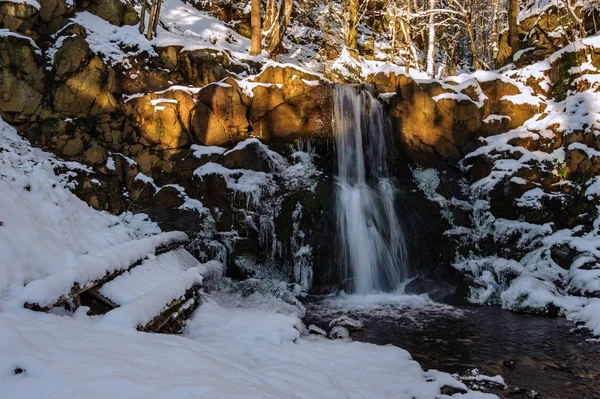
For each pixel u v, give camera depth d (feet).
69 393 9.43
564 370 19.58
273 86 37.42
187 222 32.48
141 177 33.73
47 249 19.76
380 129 39.32
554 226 34.22
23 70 31.48
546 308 27.50
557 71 40.63
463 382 18.20
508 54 58.70
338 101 38.22
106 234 27.55
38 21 33.58
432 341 22.95
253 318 21.80
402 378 17.48
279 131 37.40
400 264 34.06
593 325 24.58
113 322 15.06
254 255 32.60
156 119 34.35
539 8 57.16
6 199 20.99
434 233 34.76
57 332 12.93
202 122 35.55
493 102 40.40
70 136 31.73
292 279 32.63
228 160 34.81
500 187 35.88
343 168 37.70
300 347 19.72
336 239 33.47
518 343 22.72
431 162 39.22
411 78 39.88
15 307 14.35
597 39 38.68
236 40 53.21
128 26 39.11
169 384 10.19
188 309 22.44
